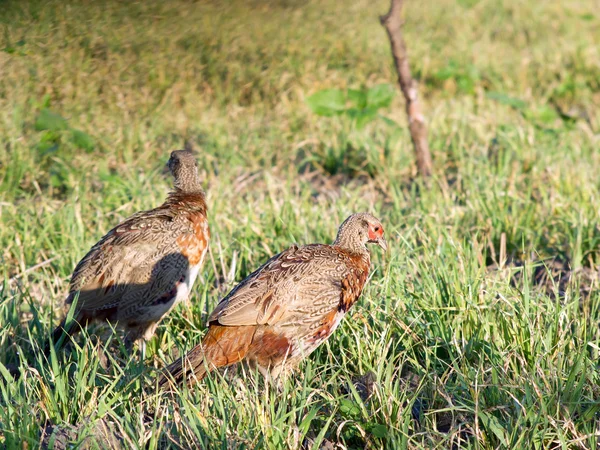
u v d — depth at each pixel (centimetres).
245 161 1694
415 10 2878
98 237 1282
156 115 1744
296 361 916
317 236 1278
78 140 1565
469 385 842
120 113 1689
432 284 1030
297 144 1741
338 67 2188
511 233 1305
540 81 2269
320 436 767
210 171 1591
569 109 2125
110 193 1448
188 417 777
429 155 1641
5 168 1500
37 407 834
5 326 960
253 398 835
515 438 773
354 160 1722
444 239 1205
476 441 765
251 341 878
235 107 1880
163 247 1006
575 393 814
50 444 736
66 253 1225
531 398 815
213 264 1154
